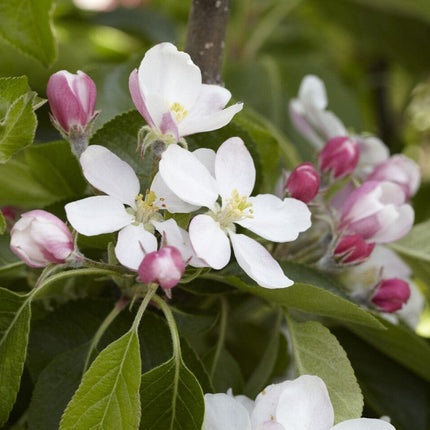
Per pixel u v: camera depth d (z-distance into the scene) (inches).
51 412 21.5
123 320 22.2
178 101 21.5
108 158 21.3
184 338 22.1
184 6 38.8
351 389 21.8
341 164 23.8
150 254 20.3
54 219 20.7
